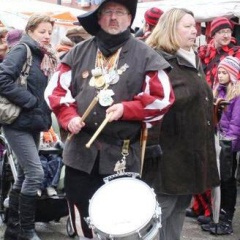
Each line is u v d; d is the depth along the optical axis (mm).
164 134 3939
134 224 2924
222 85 5375
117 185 3133
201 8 9523
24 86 4703
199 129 4012
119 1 3234
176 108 3918
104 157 3260
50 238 5309
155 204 3018
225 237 5395
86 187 3322
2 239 5215
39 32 4805
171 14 3992
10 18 10758
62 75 3367
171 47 3955
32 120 4734
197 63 4074
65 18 10555
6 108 4645
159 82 3254
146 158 3711
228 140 5105
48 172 5152
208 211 5535
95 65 3309
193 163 3994
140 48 3291
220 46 6562
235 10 9289
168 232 4262
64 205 5203
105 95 3219
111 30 3264
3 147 5910
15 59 4664
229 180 5348
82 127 3258
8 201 5242
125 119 3207
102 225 2936
